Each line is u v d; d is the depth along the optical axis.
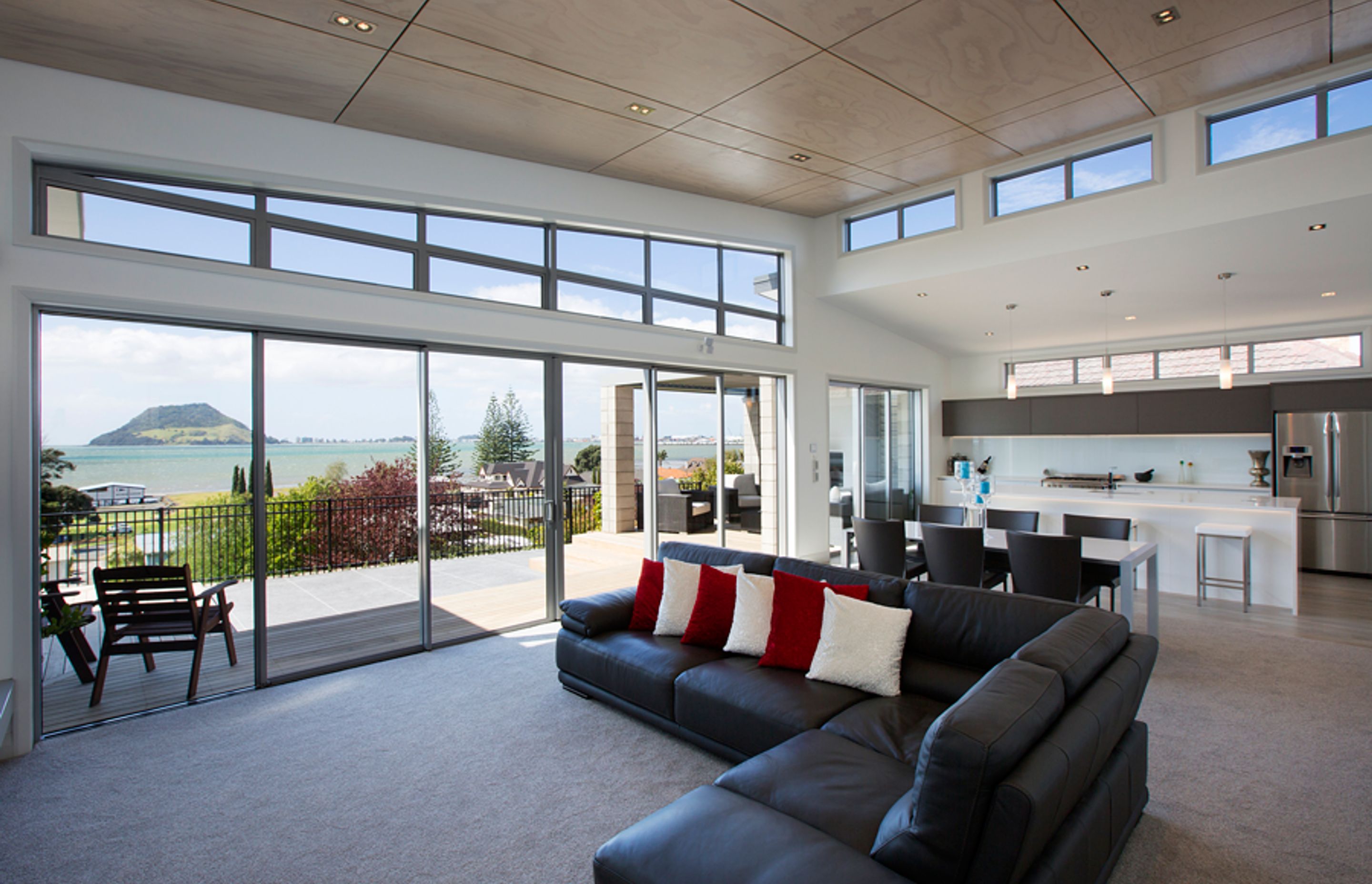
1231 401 6.95
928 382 8.80
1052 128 4.68
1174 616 5.06
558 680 3.85
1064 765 1.52
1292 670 3.88
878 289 6.46
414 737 3.14
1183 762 2.82
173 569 3.44
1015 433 8.43
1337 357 6.85
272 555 3.91
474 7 3.04
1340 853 2.20
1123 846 2.17
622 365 5.58
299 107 3.85
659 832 1.70
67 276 3.22
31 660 3.10
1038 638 2.08
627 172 5.27
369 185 4.21
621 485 5.55
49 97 3.25
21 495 3.10
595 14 3.13
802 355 6.86
